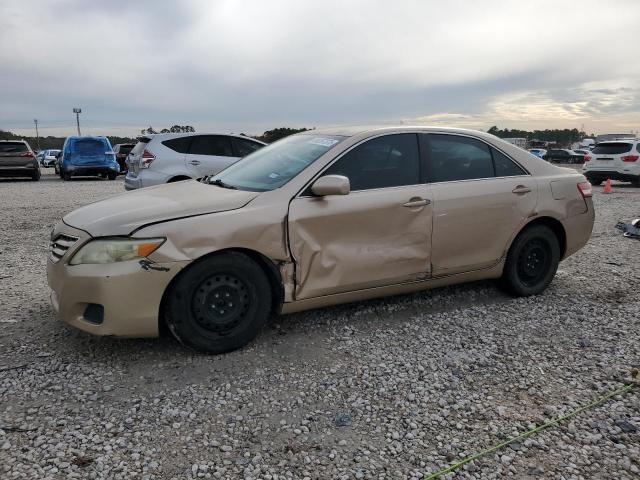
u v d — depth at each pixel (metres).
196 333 3.58
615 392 3.32
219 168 9.98
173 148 9.74
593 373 3.57
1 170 19.86
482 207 4.61
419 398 3.22
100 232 3.42
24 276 5.70
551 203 5.02
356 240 4.06
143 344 3.87
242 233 3.61
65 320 3.55
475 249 4.65
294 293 3.88
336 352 3.83
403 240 4.26
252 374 3.48
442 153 4.60
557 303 4.97
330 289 4.00
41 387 3.25
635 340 4.13
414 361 3.71
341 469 2.56
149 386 3.29
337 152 4.13
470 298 5.06
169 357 3.68
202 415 3.00
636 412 3.10
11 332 4.07
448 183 4.53
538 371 3.60
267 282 3.80
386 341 4.04
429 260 4.42
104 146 20.95
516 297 5.09
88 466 2.53
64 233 3.65
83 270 3.38
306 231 3.85
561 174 5.24
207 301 3.58
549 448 2.75
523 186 4.88
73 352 3.73
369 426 2.93
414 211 4.27
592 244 7.87
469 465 2.61
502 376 3.52
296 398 3.19
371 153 4.27
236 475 2.50
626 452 2.73
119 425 2.87
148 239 3.37
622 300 5.11
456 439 2.82
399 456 2.67
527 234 4.95
